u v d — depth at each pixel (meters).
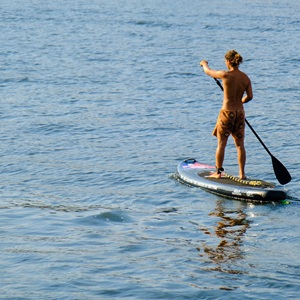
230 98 30.73
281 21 107.81
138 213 28.30
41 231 25.81
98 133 43.09
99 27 99.12
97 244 24.47
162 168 35.31
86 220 27.14
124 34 92.69
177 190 31.48
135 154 38.22
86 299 19.97
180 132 43.50
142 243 24.64
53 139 41.53
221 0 141.38
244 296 20.19
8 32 91.50
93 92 56.28
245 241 25.02
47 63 69.81
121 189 31.84
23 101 52.31
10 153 38.25
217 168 31.86
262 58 74.12
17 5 124.56
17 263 22.56
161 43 85.19
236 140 31.36
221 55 77.38
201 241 24.97
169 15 114.75
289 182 32.62
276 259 23.19
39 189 31.78
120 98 54.12
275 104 51.69
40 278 21.38
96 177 33.78
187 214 28.19
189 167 33.97
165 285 20.94
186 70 67.31
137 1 137.25
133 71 66.31
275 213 28.27
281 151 38.50
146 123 45.88
